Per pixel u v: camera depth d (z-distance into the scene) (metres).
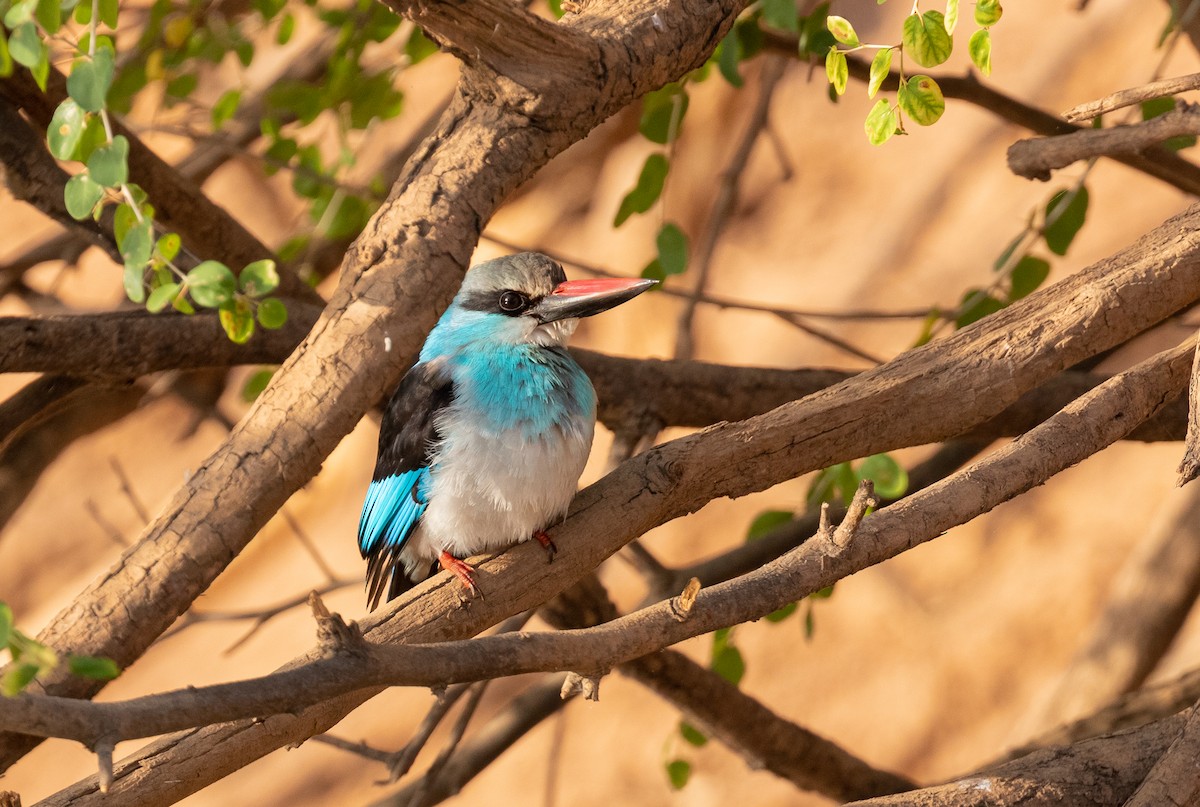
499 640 4.74
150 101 14.12
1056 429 5.66
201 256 8.95
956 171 18.69
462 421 7.42
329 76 10.79
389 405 8.02
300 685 4.19
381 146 16.16
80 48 5.01
